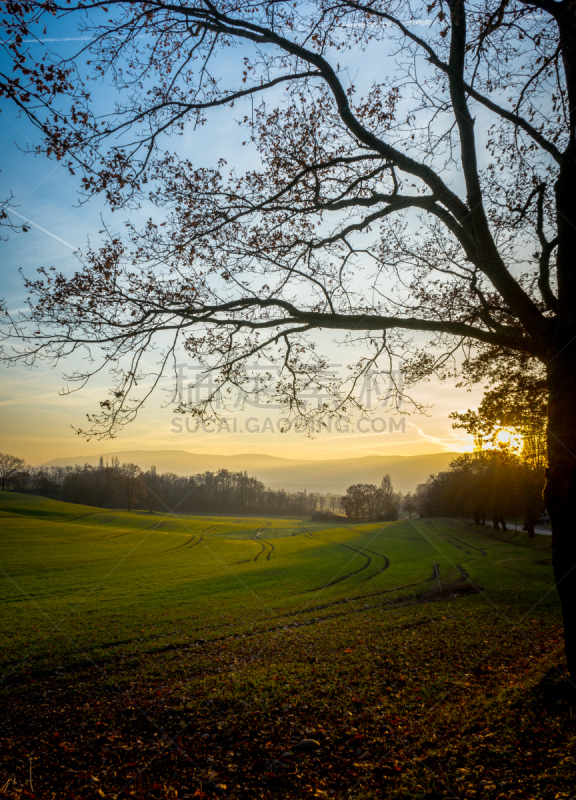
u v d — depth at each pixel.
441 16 5.61
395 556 41.72
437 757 4.88
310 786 4.91
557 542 5.22
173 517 89.88
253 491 138.88
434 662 9.70
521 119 6.41
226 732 6.64
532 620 13.56
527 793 3.70
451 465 76.12
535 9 5.98
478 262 6.05
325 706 7.33
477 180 5.78
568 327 5.30
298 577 30.23
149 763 5.92
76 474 102.44
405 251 8.13
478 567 28.91
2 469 104.38
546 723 4.85
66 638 15.12
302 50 5.83
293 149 7.50
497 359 9.18
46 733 7.43
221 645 13.74
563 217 5.46
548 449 5.42
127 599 22.80
